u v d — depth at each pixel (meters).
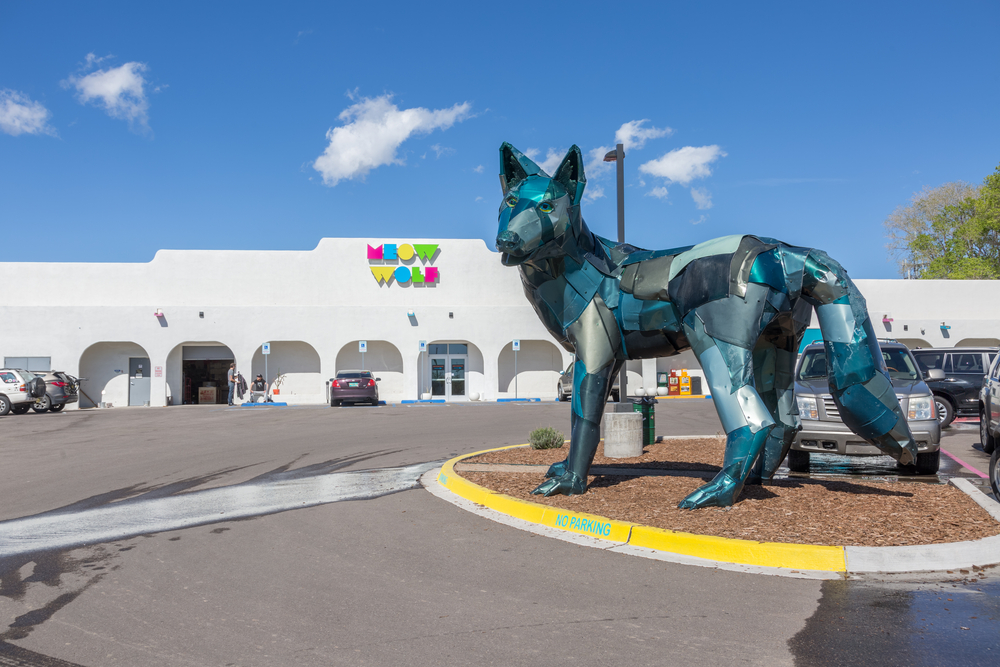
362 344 31.38
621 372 11.33
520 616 4.21
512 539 6.10
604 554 5.58
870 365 5.80
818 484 7.62
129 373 30.70
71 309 29.92
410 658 3.63
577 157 6.71
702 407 23.86
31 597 4.72
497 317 32.19
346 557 5.61
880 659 3.51
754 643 3.74
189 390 31.45
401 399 32.12
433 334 31.81
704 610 4.25
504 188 6.98
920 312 34.09
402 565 5.35
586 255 6.93
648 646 3.72
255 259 31.22
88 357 30.55
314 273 31.50
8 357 29.59
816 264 5.95
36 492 9.04
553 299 7.08
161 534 6.53
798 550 5.15
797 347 7.16
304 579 5.04
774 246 6.10
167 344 30.33
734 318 6.04
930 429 8.80
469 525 6.65
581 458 7.25
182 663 3.61
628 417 10.45
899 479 8.71
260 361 31.56
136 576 5.18
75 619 4.27
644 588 4.70
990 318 34.19
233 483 9.45
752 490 7.16
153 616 4.31
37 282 30.28
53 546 6.12
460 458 10.34
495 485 8.04
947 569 4.99
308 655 3.69
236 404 30.59
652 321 6.61
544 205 6.55
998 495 6.64
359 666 3.54
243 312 30.77
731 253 6.10
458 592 4.69
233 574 5.19
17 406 25.70
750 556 5.24
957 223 49.47
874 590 4.57
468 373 32.66
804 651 3.62
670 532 5.65
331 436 15.52
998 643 3.69
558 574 5.05
